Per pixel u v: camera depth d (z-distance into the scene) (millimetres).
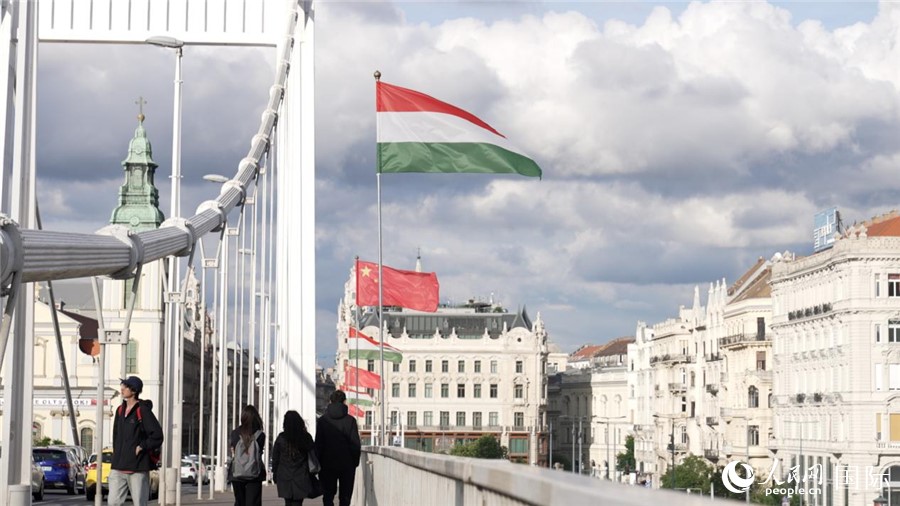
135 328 132625
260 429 24312
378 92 37031
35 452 57344
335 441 24672
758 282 157375
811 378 130125
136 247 22328
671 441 168750
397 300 65000
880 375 119062
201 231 37375
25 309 24828
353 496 31656
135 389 20281
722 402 158625
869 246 119625
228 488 68062
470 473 11102
